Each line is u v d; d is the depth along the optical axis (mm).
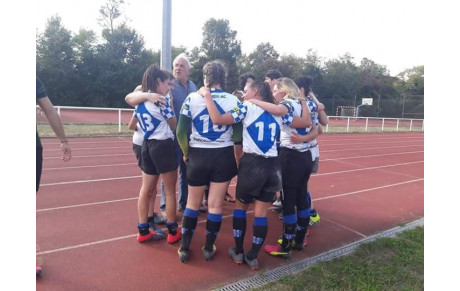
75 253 3289
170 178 3385
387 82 46031
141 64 32281
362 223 4418
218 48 37656
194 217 3150
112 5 34375
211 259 3258
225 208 4809
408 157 11070
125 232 3830
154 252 3375
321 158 9969
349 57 46375
